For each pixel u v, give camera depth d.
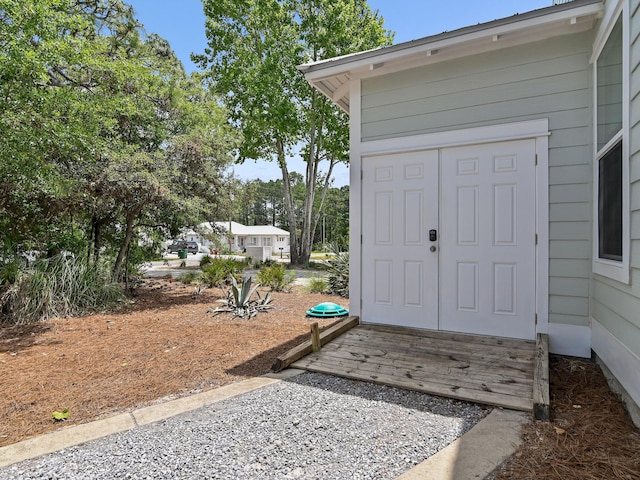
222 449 2.34
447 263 4.38
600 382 3.20
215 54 16.88
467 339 4.07
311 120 16.95
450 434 2.51
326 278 10.59
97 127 6.18
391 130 4.71
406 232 4.62
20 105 5.21
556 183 3.87
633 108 2.61
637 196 2.53
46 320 5.94
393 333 4.40
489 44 4.13
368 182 4.86
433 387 3.19
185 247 26.47
